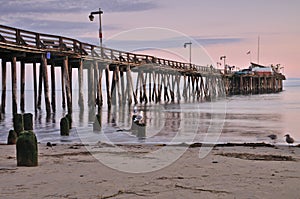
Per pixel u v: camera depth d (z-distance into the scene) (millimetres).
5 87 24094
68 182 6402
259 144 11703
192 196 5512
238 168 7656
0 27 17656
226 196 5523
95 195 5602
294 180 6559
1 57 20625
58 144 11836
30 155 7883
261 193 5695
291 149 10711
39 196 5562
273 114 26297
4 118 23047
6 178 6719
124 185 6188
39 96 27656
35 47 20328
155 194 5633
